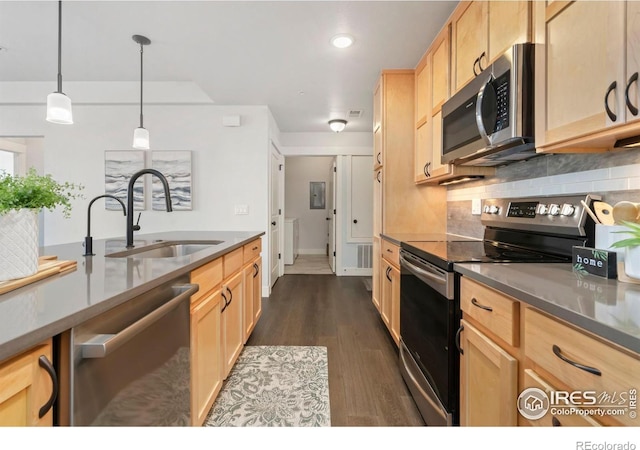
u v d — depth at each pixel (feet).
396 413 5.40
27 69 10.32
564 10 3.53
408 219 9.17
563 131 3.56
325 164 24.43
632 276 2.91
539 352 2.64
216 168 12.62
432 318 4.79
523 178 5.75
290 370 6.85
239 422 5.19
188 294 3.77
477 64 5.45
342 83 10.36
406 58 8.58
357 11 6.69
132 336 2.65
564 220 4.44
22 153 16.93
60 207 12.44
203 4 6.55
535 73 4.00
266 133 12.56
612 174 3.94
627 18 2.78
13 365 1.87
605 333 1.96
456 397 4.22
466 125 5.56
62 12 6.97
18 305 2.33
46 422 2.08
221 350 5.61
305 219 24.67
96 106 12.35
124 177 12.39
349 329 9.20
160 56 8.89
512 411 2.95
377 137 10.14
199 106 12.53
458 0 6.32
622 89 2.82
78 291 2.70
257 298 8.82
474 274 3.62
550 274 3.42
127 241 5.87
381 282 9.27
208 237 7.86
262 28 7.30
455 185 8.60
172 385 3.70
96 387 2.45
